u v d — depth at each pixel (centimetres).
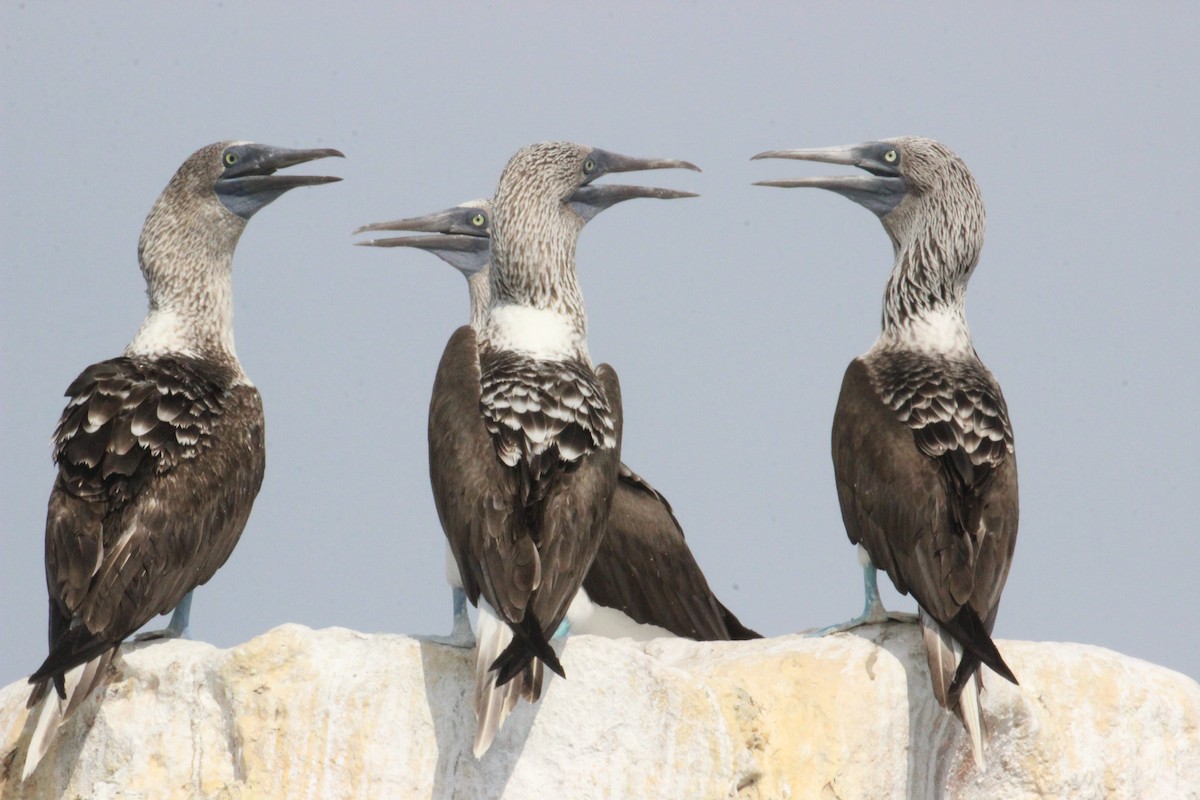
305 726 1392
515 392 1452
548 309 1599
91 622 1410
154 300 1775
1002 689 1463
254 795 1380
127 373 1567
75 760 1425
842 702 1430
